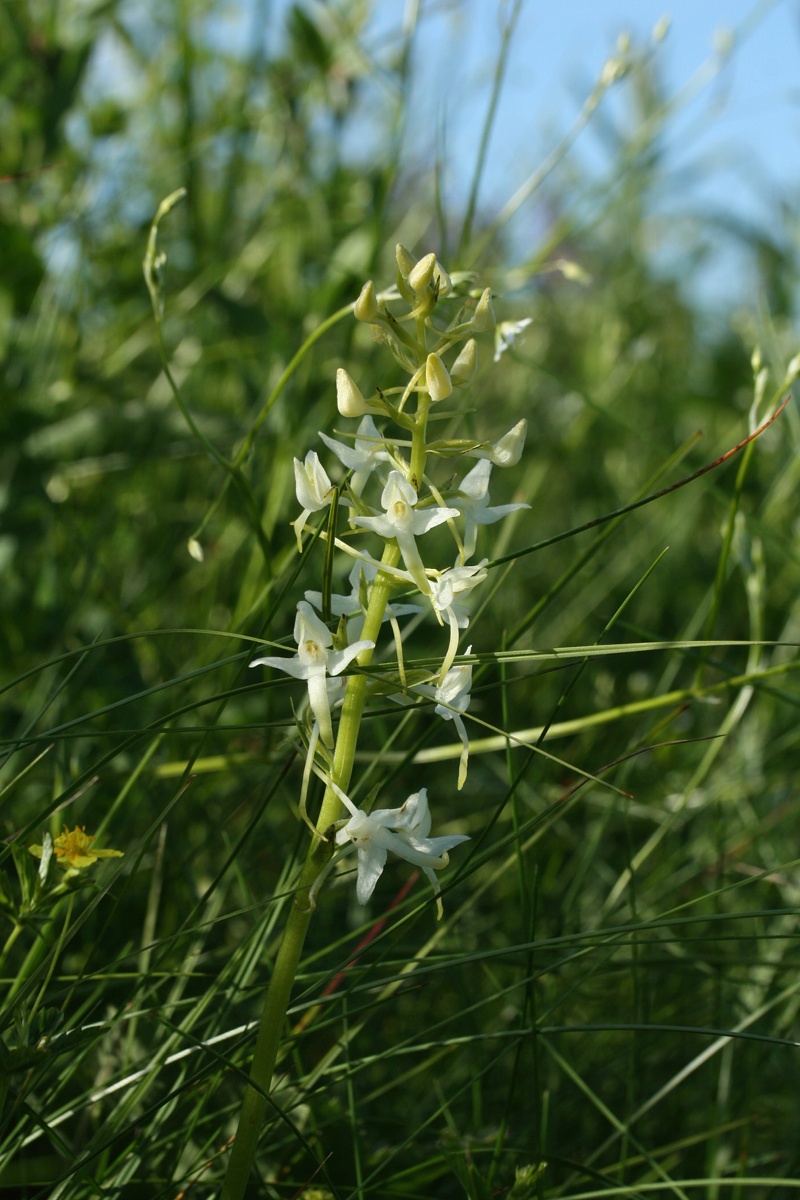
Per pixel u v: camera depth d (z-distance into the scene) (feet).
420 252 3.48
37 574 2.43
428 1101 1.75
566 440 3.27
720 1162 1.69
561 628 3.04
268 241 2.93
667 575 3.28
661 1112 1.75
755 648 1.85
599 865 2.09
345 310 1.71
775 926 1.97
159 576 2.53
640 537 3.21
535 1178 1.40
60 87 2.57
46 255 2.61
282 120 2.90
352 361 2.52
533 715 2.63
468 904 1.65
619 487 3.71
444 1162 1.59
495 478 3.67
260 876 1.95
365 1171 1.57
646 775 2.49
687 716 2.73
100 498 2.74
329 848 1.33
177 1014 1.61
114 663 2.18
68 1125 1.58
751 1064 1.71
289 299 2.84
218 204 2.94
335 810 1.34
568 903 1.84
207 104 3.10
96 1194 1.41
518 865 1.58
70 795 1.66
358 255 2.46
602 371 3.72
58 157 2.65
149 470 2.83
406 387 1.36
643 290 4.14
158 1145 1.47
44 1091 1.57
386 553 1.35
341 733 1.34
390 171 2.35
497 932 1.95
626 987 1.87
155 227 1.73
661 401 3.98
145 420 2.38
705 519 3.71
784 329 3.73
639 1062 1.75
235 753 2.00
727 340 4.26
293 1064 1.57
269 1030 1.33
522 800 2.14
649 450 3.65
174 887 1.81
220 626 2.53
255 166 3.16
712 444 3.86
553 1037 1.75
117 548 2.76
